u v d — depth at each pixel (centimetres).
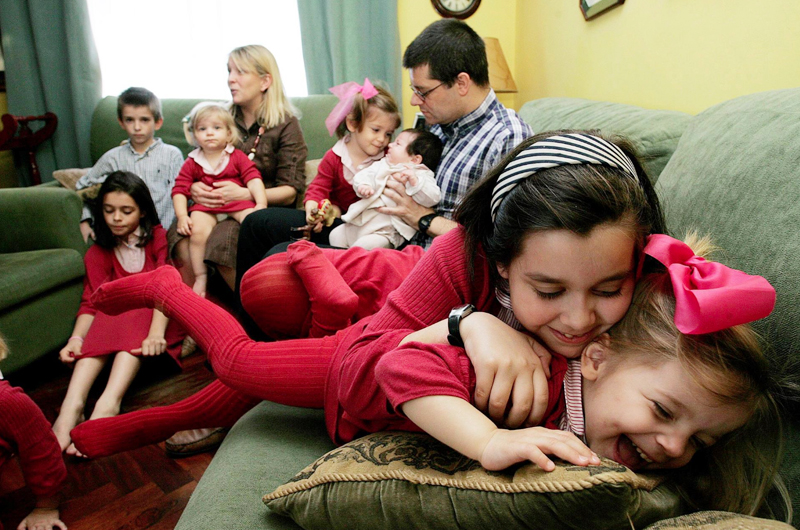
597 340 63
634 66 184
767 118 81
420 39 154
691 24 149
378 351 70
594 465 47
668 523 48
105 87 310
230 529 67
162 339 171
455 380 60
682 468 64
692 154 95
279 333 126
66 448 143
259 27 314
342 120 182
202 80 318
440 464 58
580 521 46
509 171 63
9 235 193
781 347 60
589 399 61
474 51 149
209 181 219
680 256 57
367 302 117
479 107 155
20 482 134
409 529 56
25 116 297
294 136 233
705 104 144
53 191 194
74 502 125
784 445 60
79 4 287
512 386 59
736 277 52
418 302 78
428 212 152
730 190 77
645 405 55
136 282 113
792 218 64
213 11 308
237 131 231
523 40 304
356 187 160
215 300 245
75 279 197
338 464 64
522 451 50
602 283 57
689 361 54
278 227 180
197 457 140
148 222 200
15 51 289
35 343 176
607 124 143
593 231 54
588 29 220
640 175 68
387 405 67
